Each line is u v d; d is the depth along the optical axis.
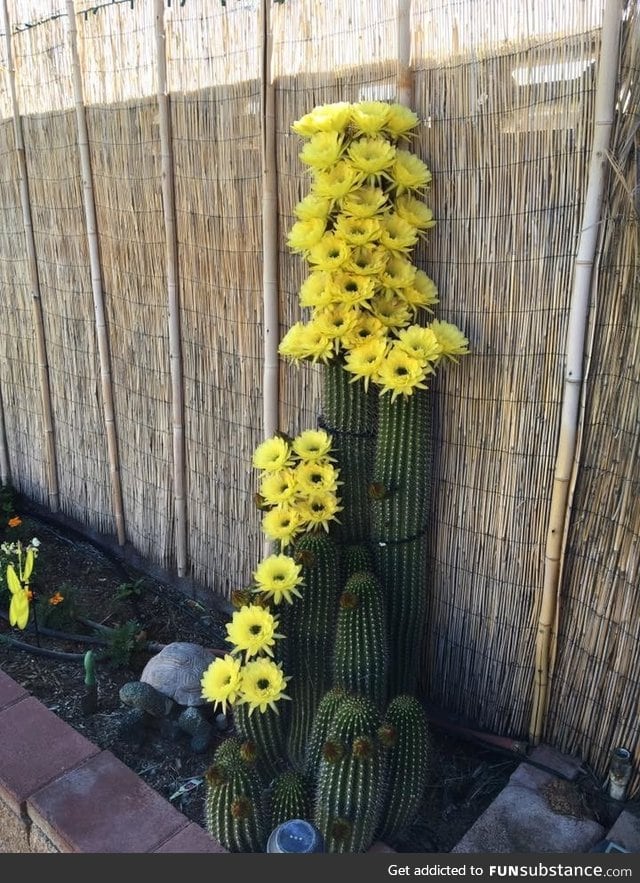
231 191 2.45
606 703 2.04
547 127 1.81
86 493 3.62
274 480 2.20
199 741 2.29
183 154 2.56
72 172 3.05
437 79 1.95
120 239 2.94
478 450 2.13
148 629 2.98
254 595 2.08
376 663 1.94
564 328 1.91
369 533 2.25
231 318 2.60
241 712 2.03
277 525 2.15
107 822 1.93
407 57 1.97
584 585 2.04
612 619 1.98
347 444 2.19
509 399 2.04
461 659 2.33
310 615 2.04
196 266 2.66
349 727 1.76
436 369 2.15
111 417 3.29
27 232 3.38
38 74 3.04
